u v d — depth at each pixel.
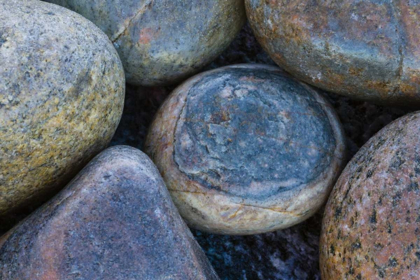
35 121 0.50
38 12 0.51
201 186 0.55
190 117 0.56
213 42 0.59
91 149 0.54
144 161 0.53
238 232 0.57
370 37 0.53
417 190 0.50
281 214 0.56
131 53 0.58
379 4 0.52
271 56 0.57
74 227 0.50
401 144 0.52
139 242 0.50
